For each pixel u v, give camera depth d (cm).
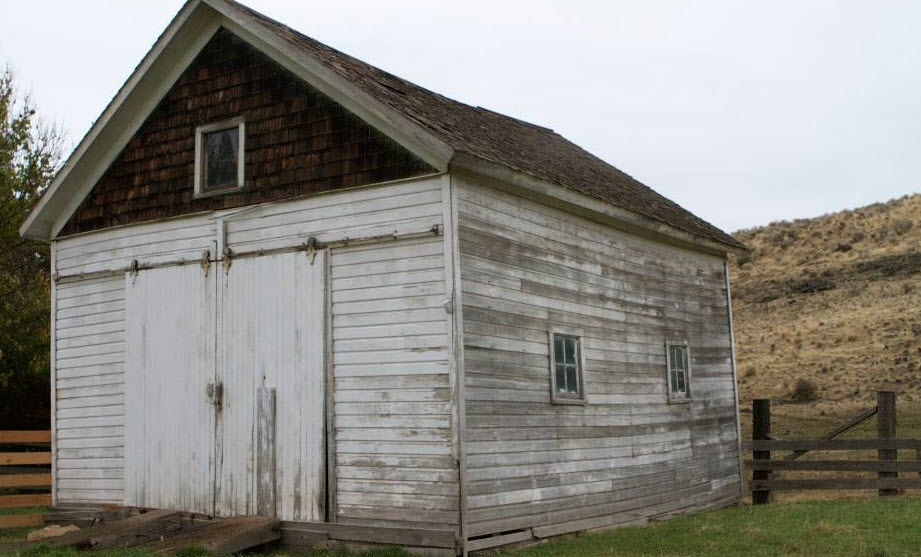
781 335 5184
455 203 1241
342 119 1352
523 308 1361
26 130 2533
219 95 1502
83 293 1650
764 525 1450
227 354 1432
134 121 1606
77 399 1636
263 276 1405
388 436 1257
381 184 1296
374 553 1209
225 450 1417
